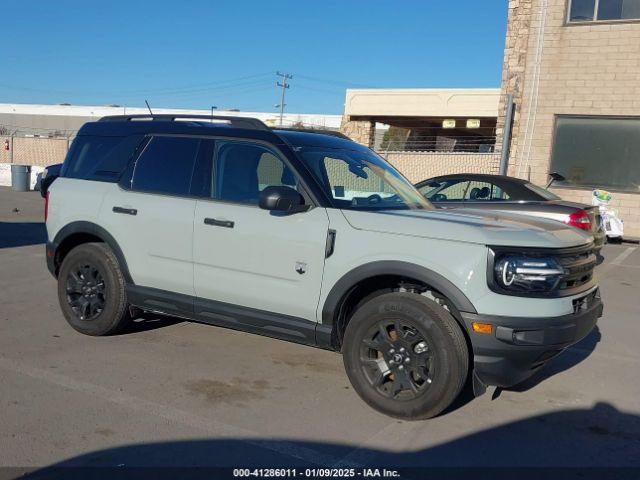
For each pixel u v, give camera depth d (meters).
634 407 4.79
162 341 5.98
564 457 3.94
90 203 5.85
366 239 4.47
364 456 3.86
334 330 4.65
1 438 3.92
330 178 5.02
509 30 18.03
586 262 4.57
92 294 5.94
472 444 4.07
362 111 27.77
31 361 5.32
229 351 5.77
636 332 6.95
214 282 5.12
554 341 4.11
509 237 4.18
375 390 4.46
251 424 4.25
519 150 18.09
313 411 4.49
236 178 5.18
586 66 17.05
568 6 17.17
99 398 4.59
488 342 4.07
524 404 4.77
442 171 20.20
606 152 17.05
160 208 5.40
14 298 7.49
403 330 4.36
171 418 4.30
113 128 6.05
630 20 16.41
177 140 5.56
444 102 26.17
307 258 4.67
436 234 4.29
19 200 20.41
